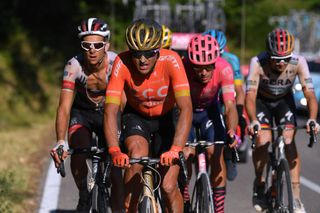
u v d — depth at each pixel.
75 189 13.94
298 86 14.70
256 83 10.45
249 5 46.41
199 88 9.59
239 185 14.52
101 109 9.53
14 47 34.41
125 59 8.38
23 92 29.14
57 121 8.94
